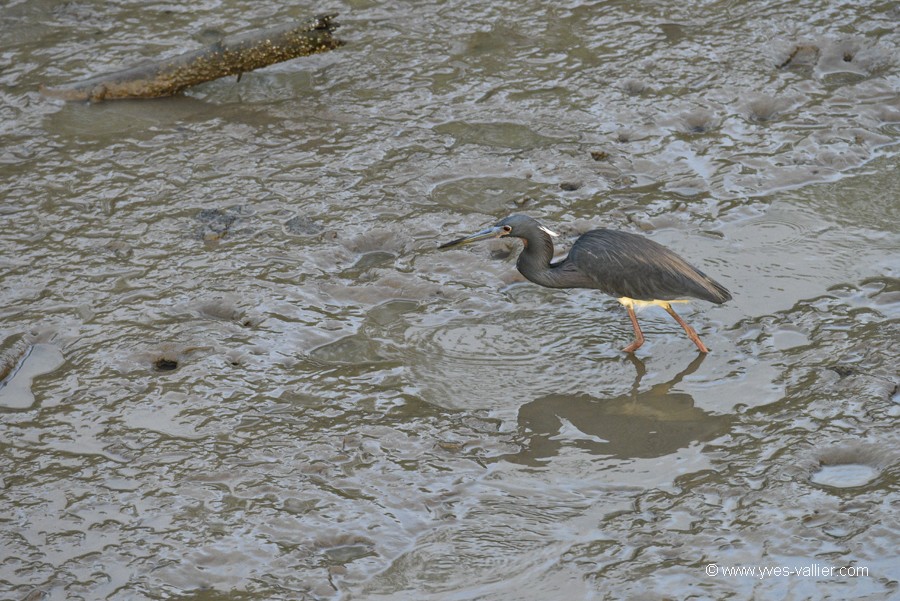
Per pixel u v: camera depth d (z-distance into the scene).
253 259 13.58
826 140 15.73
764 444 10.44
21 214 14.49
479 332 12.34
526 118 16.52
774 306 12.48
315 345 12.14
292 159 15.69
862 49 17.75
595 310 12.71
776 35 18.22
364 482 10.15
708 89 16.98
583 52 18.17
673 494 9.90
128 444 10.67
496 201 14.70
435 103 16.97
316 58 18.22
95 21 19.31
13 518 9.77
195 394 11.35
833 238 13.69
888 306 12.36
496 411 11.12
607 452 10.49
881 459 10.11
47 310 12.66
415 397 11.33
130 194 14.92
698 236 13.80
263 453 10.52
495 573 9.11
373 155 15.75
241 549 9.40
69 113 16.84
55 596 8.94
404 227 14.15
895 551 9.02
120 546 9.45
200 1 19.91
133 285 13.12
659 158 15.45
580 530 9.54
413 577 9.09
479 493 10.02
